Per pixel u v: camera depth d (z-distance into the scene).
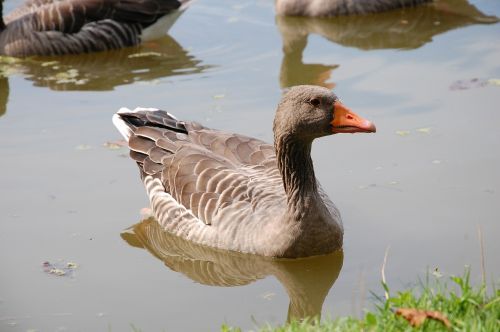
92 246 13.58
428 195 14.25
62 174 15.62
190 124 15.04
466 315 9.05
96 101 18.64
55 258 13.20
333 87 18.64
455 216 13.63
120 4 22.22
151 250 13.67
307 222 12.73
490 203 13.89
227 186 13.57
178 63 20.78
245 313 11.62
